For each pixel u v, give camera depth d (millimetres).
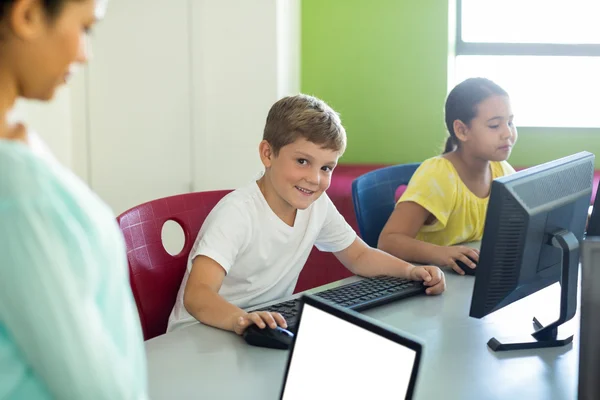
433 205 1962
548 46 3422
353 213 2936
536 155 3457
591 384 845
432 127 3422
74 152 2906
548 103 3469
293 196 1498
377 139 3480
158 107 2881
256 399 1017
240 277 1584
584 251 839
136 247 1543
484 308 1216
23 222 599
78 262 619
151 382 1070
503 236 1169
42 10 624
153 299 1562
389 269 1610
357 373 818
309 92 3488
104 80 2865
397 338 788
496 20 3461
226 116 2877
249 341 1221
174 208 1647
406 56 3385
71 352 604
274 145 1497
